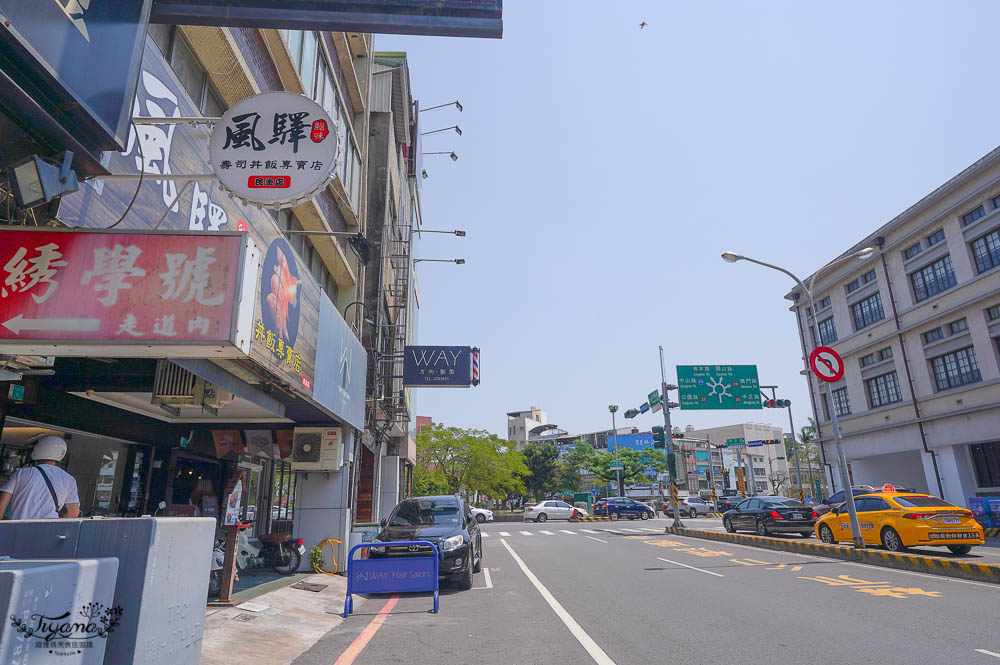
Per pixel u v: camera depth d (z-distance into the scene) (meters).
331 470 12.18
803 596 9.09
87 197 4.80
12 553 2.76
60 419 8.04
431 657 5.95
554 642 6.42
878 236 27.53
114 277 4.55
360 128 16.56
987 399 22.14
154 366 7.34
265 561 11.31
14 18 3.37
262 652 6.05
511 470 48.84
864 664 5.45
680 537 22.25
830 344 31.70
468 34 5.09
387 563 8.64
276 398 9.26
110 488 9.97
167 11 4.95
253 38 8.86
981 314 22.48
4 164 3.93
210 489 12.88
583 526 32.41
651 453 68.88
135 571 2.73
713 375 26.88
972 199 22.72
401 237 23.92
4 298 4.39
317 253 14.05
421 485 46.09
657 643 6.31
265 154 5.54
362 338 16.19
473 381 20.34
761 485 92.38
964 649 5.89
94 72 4.14
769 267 17.09
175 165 6.14
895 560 12.38
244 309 4.71
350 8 5.02
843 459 14.73
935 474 24.59
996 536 18.80
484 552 17.84
